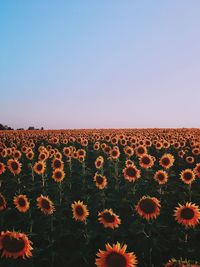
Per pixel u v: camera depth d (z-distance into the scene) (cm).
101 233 1102
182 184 2069
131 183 1730
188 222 926
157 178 1577
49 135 5700
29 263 620
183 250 1030
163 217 1418
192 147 2992
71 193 1812
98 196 1606
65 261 1009
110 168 2306
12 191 1869
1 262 612
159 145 2947
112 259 518
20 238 611
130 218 1380
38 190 1912
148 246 1017
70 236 1185
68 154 2375
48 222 1177
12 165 1695
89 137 4803
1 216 1282
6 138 4991
